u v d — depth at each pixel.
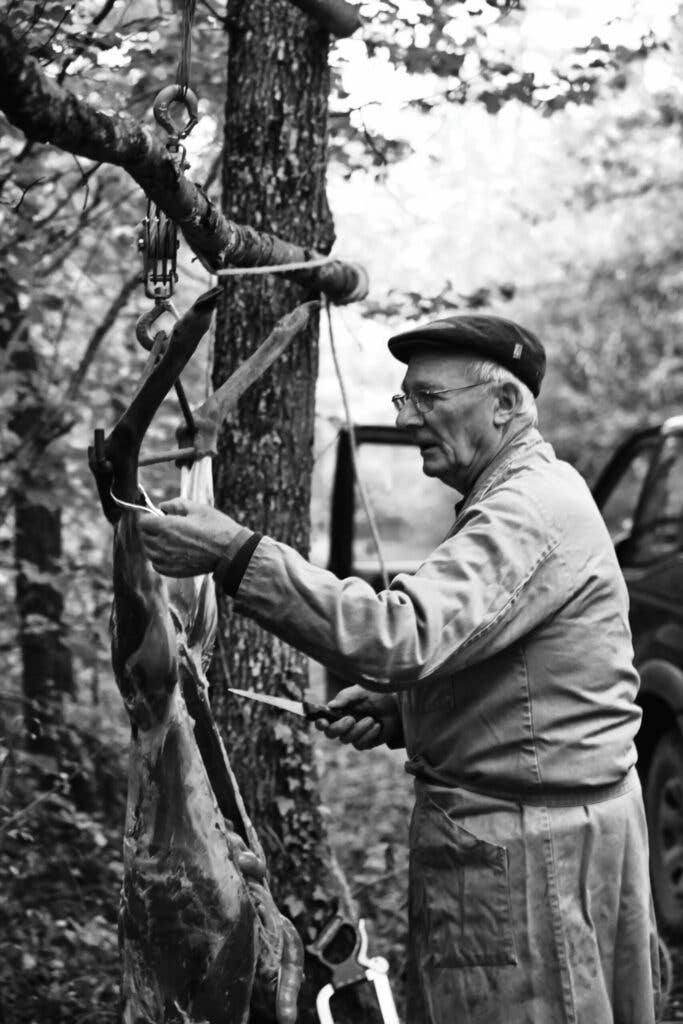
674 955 6.39
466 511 3.10
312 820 4.93
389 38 5.84
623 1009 3.09
